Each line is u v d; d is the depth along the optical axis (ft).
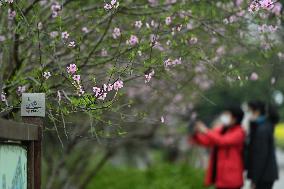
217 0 26.23
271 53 26.94
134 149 62.80
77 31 24.54
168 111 38.01
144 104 37.09
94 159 55.11
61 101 20.57
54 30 23.57
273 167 35.04
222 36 25.57
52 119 20.33
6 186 15.83
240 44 27.12
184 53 23.73
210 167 37.81
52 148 39.55
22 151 17.37
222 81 29.12
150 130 43.57
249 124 35.94
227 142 36.45
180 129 47.42
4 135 15.15
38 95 18.39
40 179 18.17
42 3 25.58
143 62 21.89
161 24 24.52
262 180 34.96
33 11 23.13
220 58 28.22
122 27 25.55
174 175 55.21
